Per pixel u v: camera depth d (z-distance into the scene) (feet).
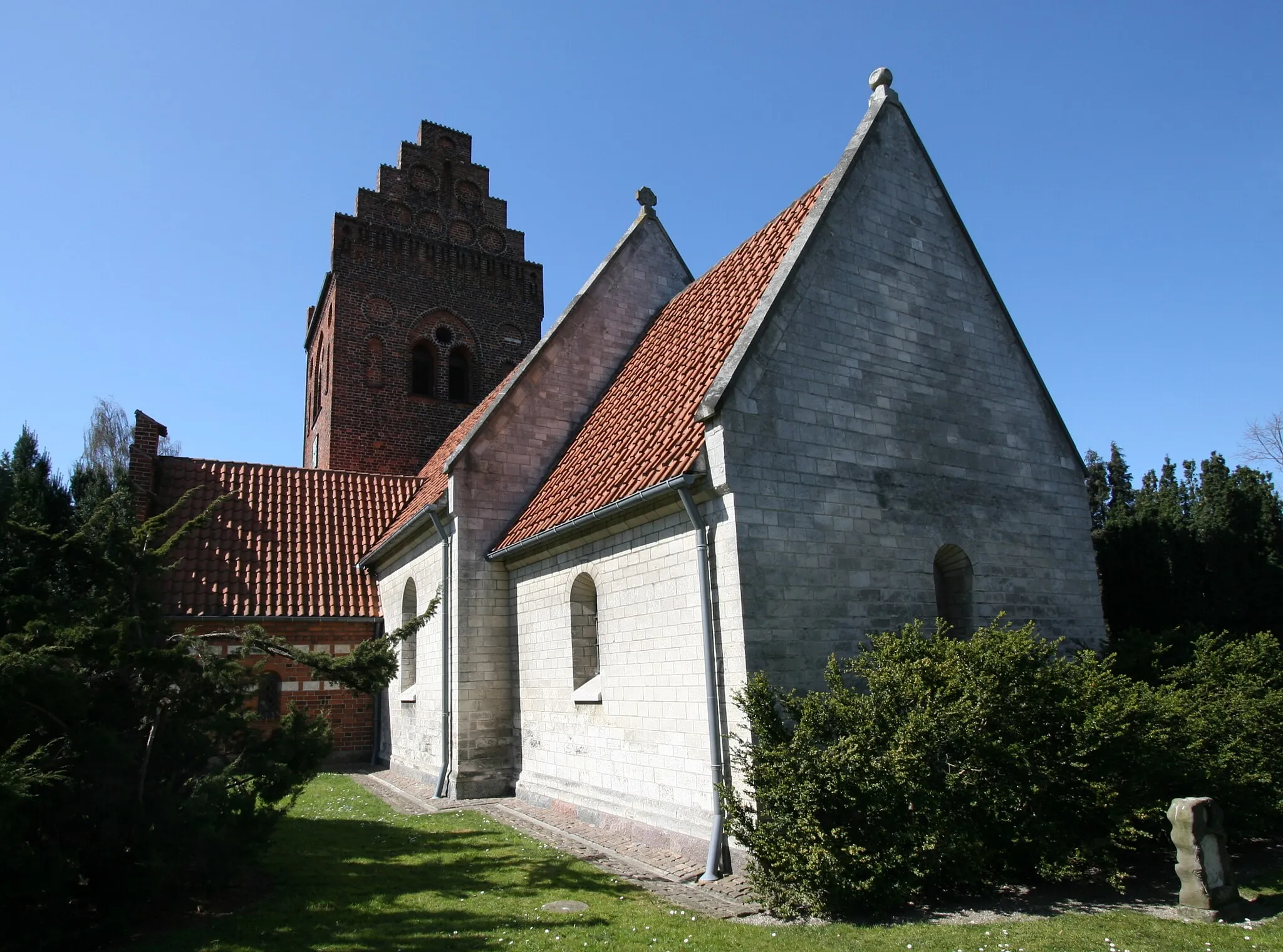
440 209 108.27
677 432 40.70
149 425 74.23
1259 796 34.47
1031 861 29.53
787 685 33.99
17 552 29.19
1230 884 27.02
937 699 29.14
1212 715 34.50
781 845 27.89
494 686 51.93
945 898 28.60
